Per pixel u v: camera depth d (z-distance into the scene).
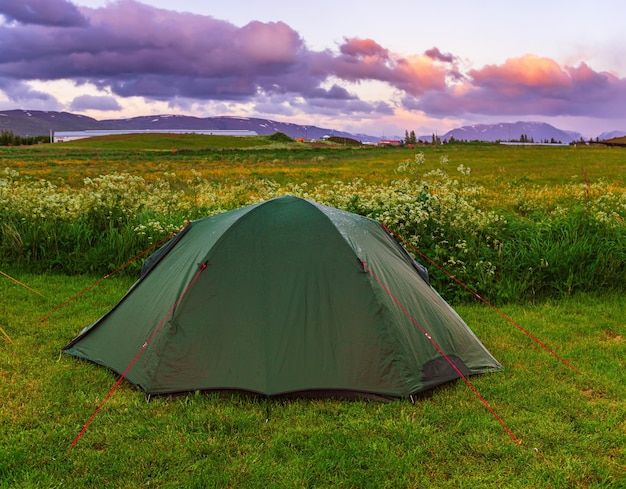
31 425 4.37
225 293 4.93
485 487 3.63
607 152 67.62
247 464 3.86
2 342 6.27
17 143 137.50
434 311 5.49
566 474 3.77
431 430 4.32
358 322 4.84
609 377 5.43
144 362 4.93
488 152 70.56
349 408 4.64
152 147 114.56
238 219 5.23
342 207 9.55
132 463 3.85
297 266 5.00
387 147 96.44
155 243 9.58
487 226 9.11
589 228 9.23
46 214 10.30
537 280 8.29
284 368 4.73
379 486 3.64
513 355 6.01
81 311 7.54
